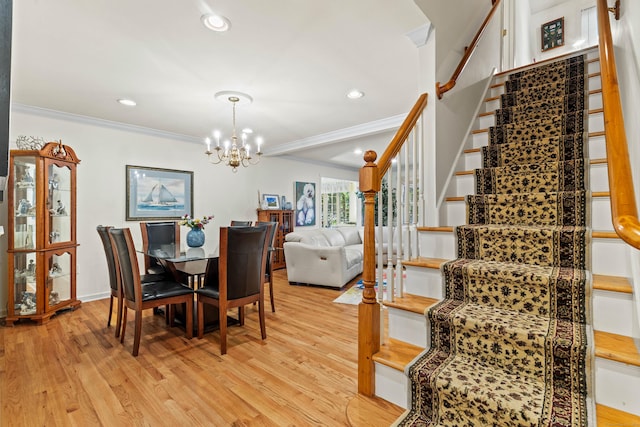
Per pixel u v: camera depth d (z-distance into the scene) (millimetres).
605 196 1681
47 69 2592
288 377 2064
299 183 6988
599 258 1525
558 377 1249
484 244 1840
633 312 1268
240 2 1822
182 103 3410
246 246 2555
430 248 2033
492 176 2256
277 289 4516
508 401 1176
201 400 1816
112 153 4125
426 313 1603
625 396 1126
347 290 4426
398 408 1518
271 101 3389
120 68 2592
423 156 2166
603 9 1668
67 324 3082
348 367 2197
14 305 3062
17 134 3385
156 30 2068
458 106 2537
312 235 5754
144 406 1762
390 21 2037
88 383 1994
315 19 1997
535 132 2418
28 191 3182
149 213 4469
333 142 4910
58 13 1874
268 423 1616
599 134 2027
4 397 1839
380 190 1721
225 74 2730
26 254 3176
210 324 3039
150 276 3154
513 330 1341
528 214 1918
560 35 5664
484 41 3080
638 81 1185
